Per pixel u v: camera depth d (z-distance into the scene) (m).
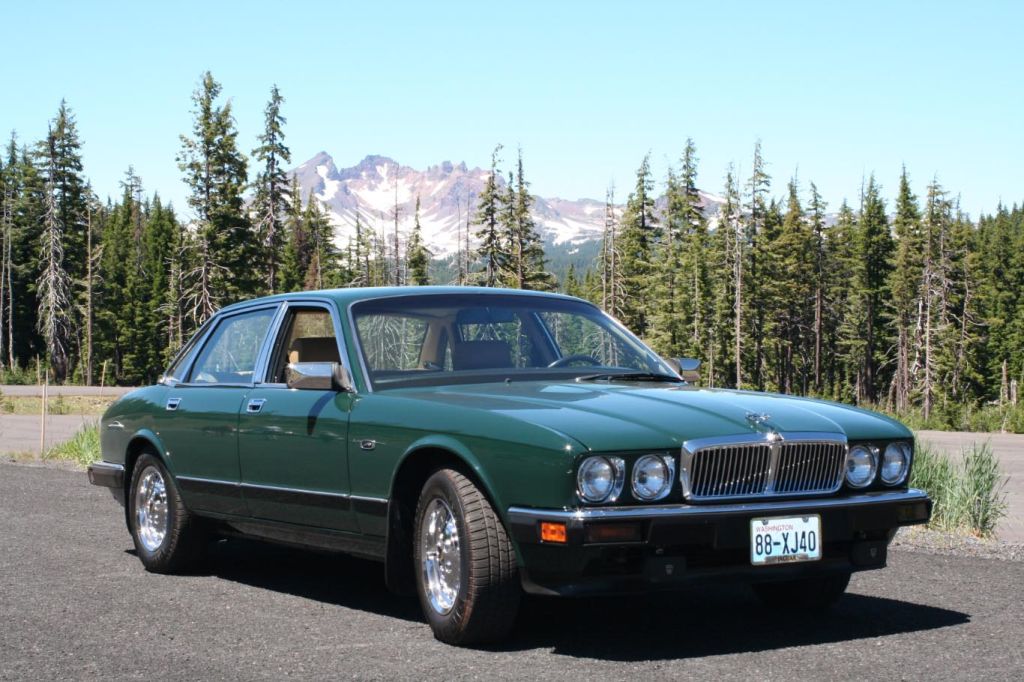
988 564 7.40
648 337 87.62
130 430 7.70
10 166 105.62
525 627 5.51
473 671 4.60
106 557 7.91
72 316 94.31
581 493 4.63
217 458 6.76
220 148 75.38
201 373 7.27
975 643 5.11
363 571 7.42
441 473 5.13
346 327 6.08
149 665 4.82
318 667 4.73
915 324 93.00
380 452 5.47
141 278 111.50
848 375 105.88
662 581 4.68
